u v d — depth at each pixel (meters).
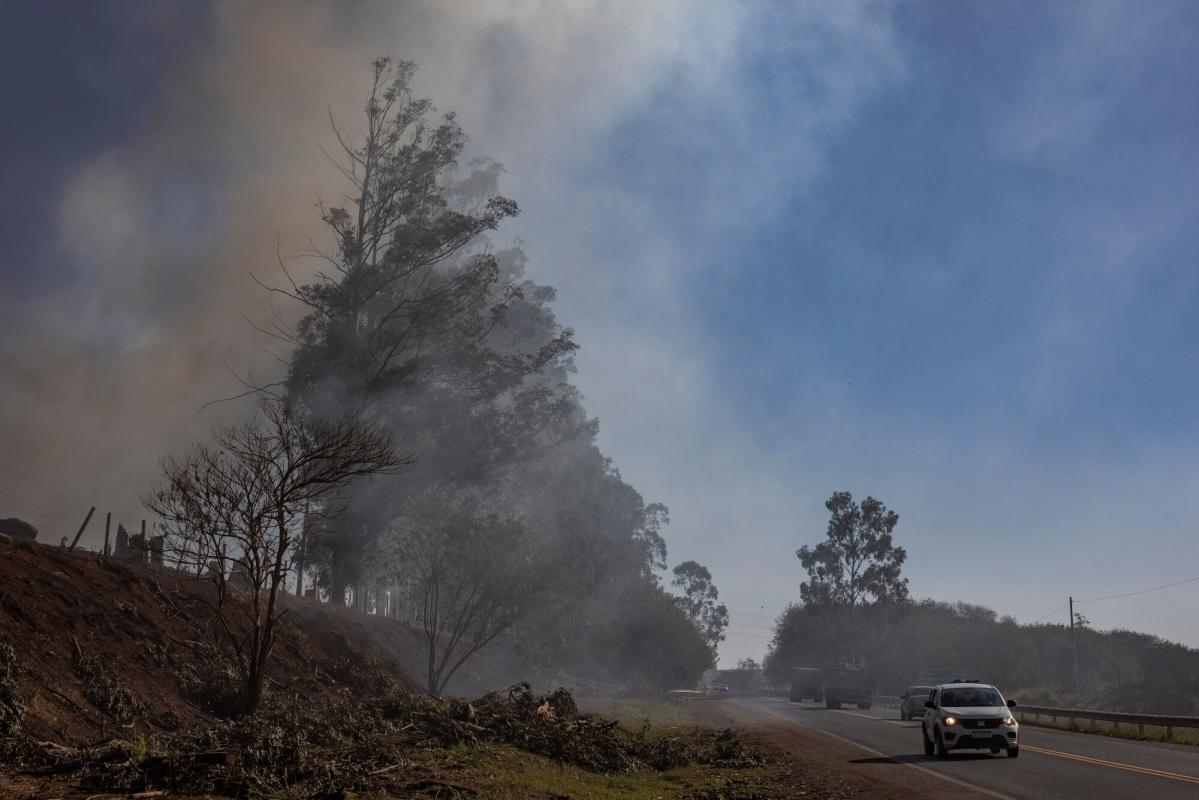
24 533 25.08
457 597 30.47
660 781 18.47
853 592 100.00
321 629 27.52
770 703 75.88
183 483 17.06
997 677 85.50
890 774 18.44
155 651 18.11
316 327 40.72
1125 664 88.44
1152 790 14.81
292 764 12.28
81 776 11.01
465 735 17.73
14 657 13.79
